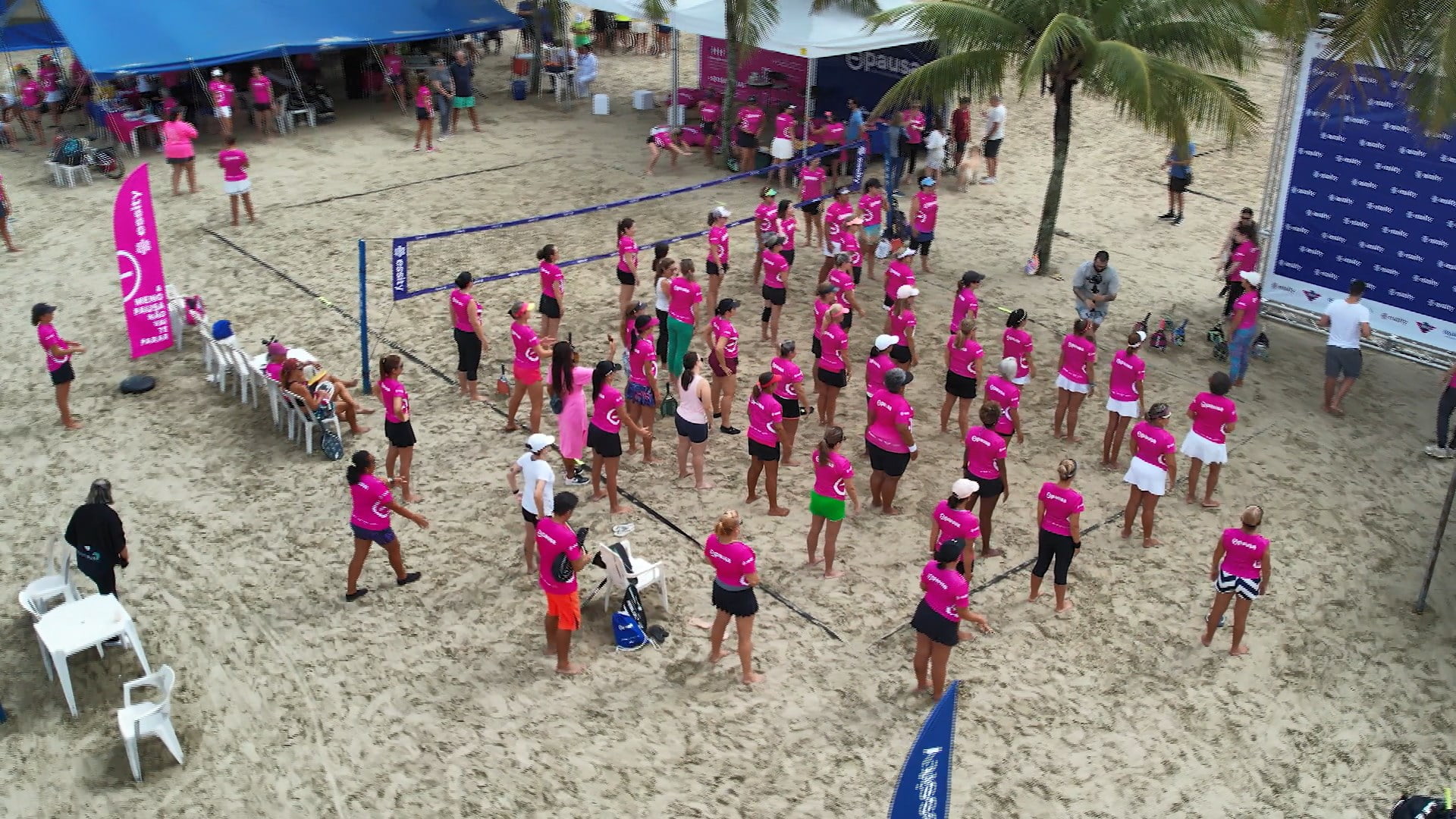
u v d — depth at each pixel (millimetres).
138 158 23719
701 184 20766
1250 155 25062
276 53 24719
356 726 9594
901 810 6176
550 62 28531
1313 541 12133
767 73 26125
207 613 10906
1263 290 17297
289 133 25578
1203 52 16453
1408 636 10789
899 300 14438
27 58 30891
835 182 22391
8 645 10523
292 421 13719
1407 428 14438
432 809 8789
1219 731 9625
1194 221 21375
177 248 19188
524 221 16984
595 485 12430
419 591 11195
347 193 21828
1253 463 13570
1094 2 16594
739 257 19266
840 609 10945
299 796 8930
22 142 24906
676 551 11734
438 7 27594
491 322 16781
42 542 11930
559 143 25141
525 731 9516
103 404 14625
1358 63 13531
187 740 9469
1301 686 10148
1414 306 15781
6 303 17328
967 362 13242
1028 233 20656
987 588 11297
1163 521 12453
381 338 16266
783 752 9312
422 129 24250
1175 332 16375
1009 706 9820
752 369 15469
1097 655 10438
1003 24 16797
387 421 12234
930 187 18219
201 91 25656
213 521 12266
